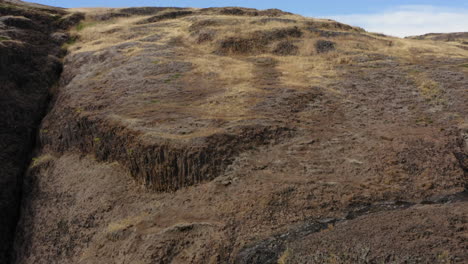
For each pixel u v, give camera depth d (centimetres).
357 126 1388
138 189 1271
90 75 2019
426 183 1059
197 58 2041
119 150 1386
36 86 2077
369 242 764
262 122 1358
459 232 757
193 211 1080
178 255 960
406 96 1602
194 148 1209
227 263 888
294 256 797
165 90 1677
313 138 1295
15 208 1622
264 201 1019
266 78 1794
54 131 1730
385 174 1096
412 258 697
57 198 1455
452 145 1234
